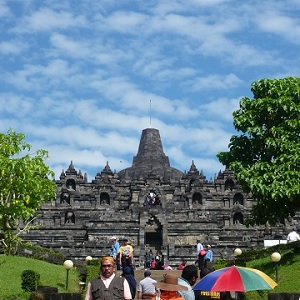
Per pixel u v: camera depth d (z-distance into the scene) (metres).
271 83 50.00
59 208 104.81
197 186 109.44
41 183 48.47
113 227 93.94
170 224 96.25
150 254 80.94
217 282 23.88
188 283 22.12
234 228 96.38
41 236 94.44
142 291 26.47
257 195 47.56
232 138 50.44
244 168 48.06
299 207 48.12
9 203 45.00
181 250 83.75
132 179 122.81
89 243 85.81
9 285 39.41
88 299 20.52
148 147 138.00
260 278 24.23
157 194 107.50
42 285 38.91
